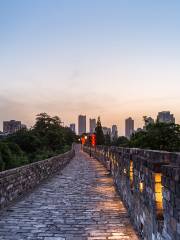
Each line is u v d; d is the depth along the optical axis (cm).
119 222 996
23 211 1142
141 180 841
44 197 1435
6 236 849
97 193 1560
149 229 729
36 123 4756
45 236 850
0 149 2019
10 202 1267
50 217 1056
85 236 850
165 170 568
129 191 1102
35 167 1769
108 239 824
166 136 2219
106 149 3145
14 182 1327
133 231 898
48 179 2158
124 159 1298
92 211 1149
